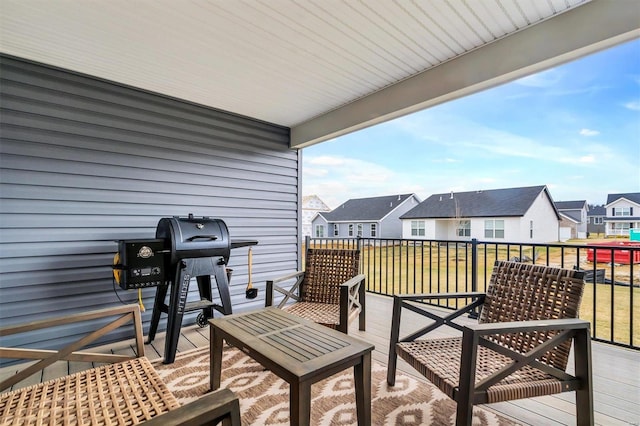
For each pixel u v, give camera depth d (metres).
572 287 1.69
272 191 4.44
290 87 3.25
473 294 2.15
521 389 1.44
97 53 2.55
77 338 2.85
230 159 3.98
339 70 2.88
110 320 3.03
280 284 4.46
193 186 3.64
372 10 2.06
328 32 2.30
